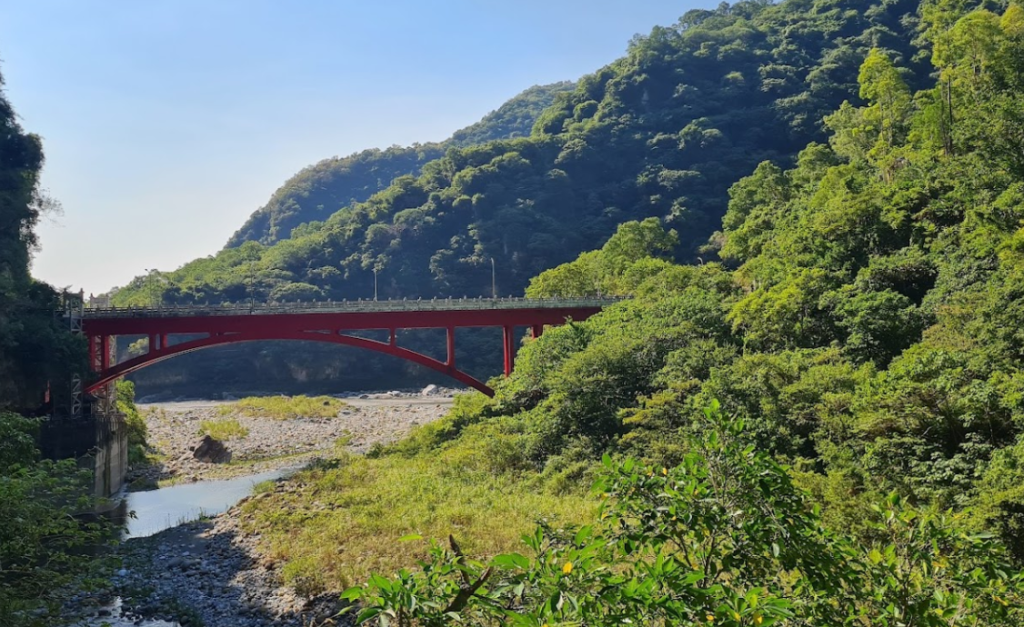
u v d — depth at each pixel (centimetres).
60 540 2033
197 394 12731
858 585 786
